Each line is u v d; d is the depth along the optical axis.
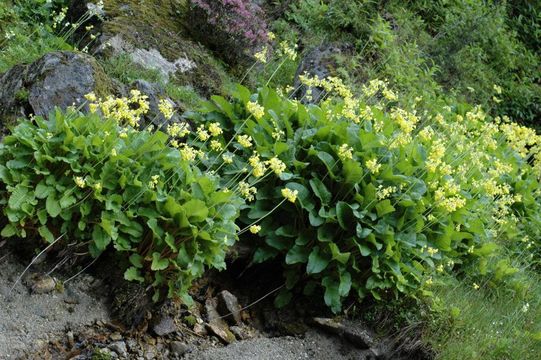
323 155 2.72
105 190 2.36
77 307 2.39
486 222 3.24
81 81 2.74
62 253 2.42
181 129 2.58
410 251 2.77
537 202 3.80
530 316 3.02
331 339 2.71
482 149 3.53
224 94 3.56
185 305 2.61
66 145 2.32
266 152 2.73
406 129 2.70
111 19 3.55
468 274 3.06
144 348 2.42
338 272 2.72
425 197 2.88
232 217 2.48
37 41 3.30
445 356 2.66
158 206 2.37
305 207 2.67
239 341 2.61
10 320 2.26
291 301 2.79
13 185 2.30
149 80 3.30
